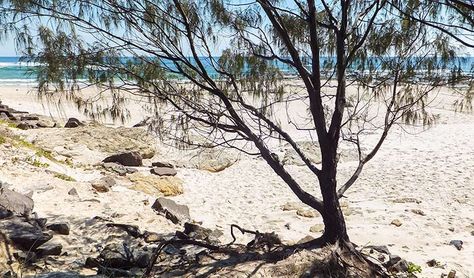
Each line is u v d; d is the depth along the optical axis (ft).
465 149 46.21
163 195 32.68
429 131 54.29
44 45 13.91
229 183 37.55
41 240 17.56
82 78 14.47
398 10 14.34
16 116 54.90
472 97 14.71
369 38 15.24
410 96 16.31
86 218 21.71
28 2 13.32
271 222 27.68
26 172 27.86
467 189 34.47
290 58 16.42
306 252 15.51
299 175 39.55
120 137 44.80
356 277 14.94
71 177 31.37
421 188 34.94
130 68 15.02
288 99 16.35
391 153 45.21
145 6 14.65
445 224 27.35
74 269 16.31
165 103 15.92
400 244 23.79
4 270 15.17
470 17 13.09
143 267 16.84
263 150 16.57
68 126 50.06
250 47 16.05
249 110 16.44
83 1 13.93
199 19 15.25
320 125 15.87
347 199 32.58
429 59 14.78
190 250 18.52
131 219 23.35
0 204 19.39
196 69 15.28
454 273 19.10
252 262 15.55
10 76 140.05
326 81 15.97
